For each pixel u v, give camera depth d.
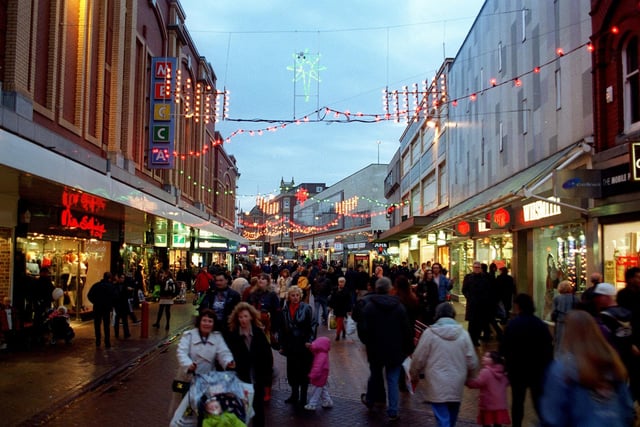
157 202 17.97
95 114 19.33
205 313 6.23
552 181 13.00
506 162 20.69
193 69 36.94
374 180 70.06
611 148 12.78
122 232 23.19
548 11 16.69
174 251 38.38
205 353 6.16
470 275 13.95
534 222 17.12
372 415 8.20
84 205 15.96
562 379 3.68
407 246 47.22
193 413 5.77
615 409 3.54
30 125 13.25
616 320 6.32
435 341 6.42
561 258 15.88
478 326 13.63
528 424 7.59
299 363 8.64
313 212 101.06
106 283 14.02
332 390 9.89
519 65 19.33
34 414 7.93
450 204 31.14
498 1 21.78
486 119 23.50
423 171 40.19
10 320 13.45
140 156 24.48
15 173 9.45
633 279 6.80
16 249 14.57
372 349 8.09
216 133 51.91
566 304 9.18
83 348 13.70
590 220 13.60
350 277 21.00
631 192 11.61
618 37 12.75
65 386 9.62
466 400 9.19
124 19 21.91
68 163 10.49
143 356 13.02
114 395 9.29
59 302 17.59
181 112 33.28
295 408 8.60
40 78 14.99
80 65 17.55
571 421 3.59
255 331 6.96
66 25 16.52
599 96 13.39
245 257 75.94
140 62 24.67
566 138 15.37
